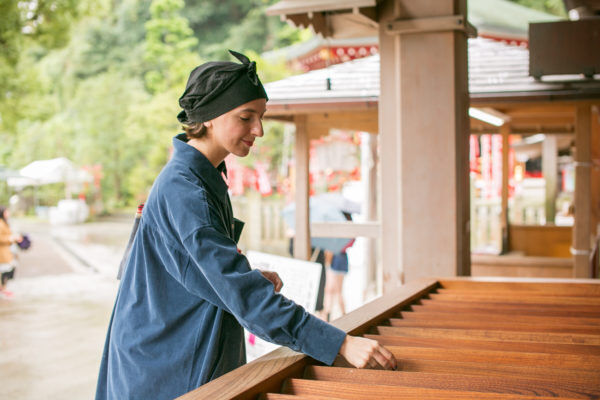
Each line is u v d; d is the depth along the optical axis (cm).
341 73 639
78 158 2873
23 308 877
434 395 142
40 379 546
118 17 3334
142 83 2805
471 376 155
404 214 366
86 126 2764
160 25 2138
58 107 3064
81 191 3072
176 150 164
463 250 369
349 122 696
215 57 2791
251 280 147
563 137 1130
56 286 1078
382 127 407
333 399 141
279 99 603
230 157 1364
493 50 632
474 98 554
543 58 500
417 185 363
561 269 757
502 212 863
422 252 363
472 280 319
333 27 424
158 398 158
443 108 359
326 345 152
